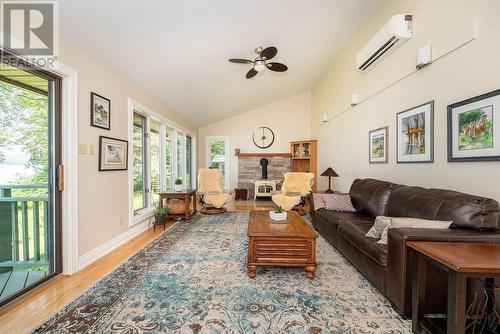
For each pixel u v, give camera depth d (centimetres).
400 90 285
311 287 197
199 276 215
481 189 186
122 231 311
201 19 253
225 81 454
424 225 171
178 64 336
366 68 352
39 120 207
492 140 175
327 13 321
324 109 579
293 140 728
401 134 283
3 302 170
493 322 138
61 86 221
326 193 375
